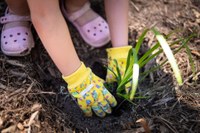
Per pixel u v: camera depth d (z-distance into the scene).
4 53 0.72
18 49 0.71
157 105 0.67
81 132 0.64
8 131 0.59
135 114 0.66
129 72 0.61
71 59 0.59
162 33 0.80
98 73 0.74
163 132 0.63
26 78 0.68
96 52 0.77
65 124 0.64
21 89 0.66
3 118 0.60
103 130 0.65
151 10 0.85
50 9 0.56
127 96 0.63
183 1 0.87
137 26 0.81
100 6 0.85
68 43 0.59
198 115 0.65
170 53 0.52
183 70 0.72
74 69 0.60
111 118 0.67
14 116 0.61
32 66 0.71
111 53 0.68
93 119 0.67
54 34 0.57
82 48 0.77
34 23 0.57
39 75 0.71
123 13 0.70
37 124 0.61
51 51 0.59
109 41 0.78
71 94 0.65
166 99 0.68
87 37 0.77
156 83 0.71
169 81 0.71
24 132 0.59
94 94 0.62
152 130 0.63
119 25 0.70
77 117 0.67
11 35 0.72
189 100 0.68
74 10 0.78
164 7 0.86
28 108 0.63
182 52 0.75
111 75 0.68
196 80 0.71
